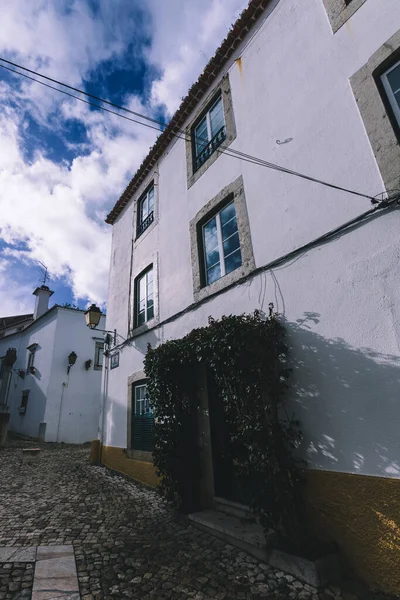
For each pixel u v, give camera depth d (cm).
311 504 315
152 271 748
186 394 499
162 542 346
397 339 280
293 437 331
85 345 1479
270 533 336
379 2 355
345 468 296
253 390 336
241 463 352
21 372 1638
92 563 296
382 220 309
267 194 448
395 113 326
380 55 342
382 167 317
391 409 274
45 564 288
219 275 529
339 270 338
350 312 320
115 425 765
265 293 417
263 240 439
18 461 846
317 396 330
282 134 442
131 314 787
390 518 259
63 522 398
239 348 342
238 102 540
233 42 562
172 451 459
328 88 392
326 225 362
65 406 1352
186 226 623
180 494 446
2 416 1112
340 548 286
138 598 245
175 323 600
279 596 248
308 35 434
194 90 640
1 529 369
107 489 568
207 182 582
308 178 391
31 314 2500
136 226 855
